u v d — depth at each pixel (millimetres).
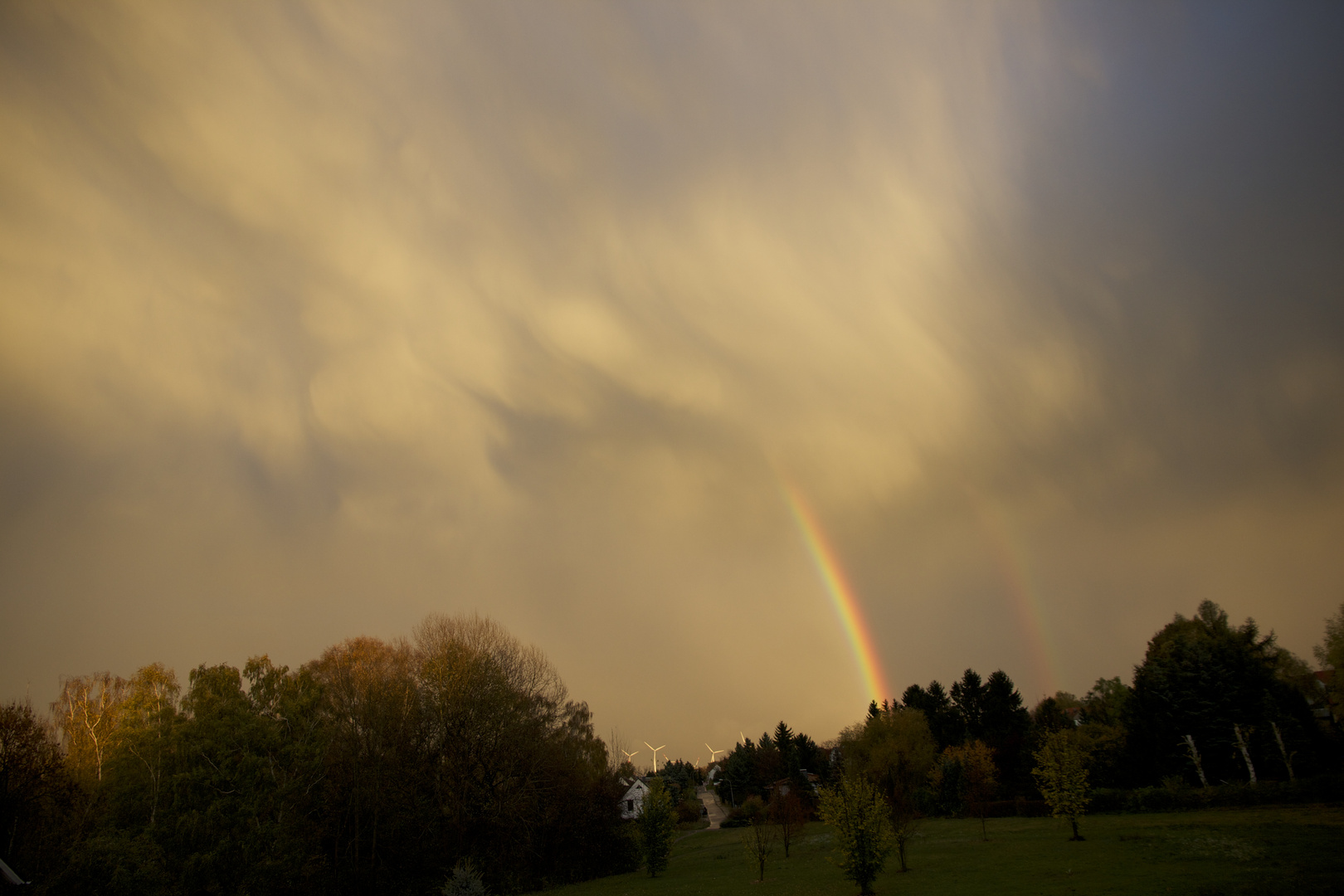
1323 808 41625
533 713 57250
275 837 42156
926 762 85438
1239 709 59656
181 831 39125
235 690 43844
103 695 53750
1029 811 65125
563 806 55469
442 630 59219
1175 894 22438
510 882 49750
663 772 165000
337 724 52125
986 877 30859
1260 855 28281
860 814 30828
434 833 50344
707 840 84500
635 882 47250
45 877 37438
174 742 42844
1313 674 71188
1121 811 54594
